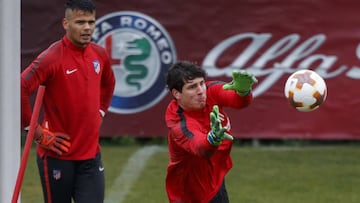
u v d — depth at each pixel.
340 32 39.91
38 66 20.92
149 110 40.47
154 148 41.47
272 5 39.88
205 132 19.61
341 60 40.03
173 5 39.88
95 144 21.81
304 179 35.00
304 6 39.84
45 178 21.84
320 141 42.75
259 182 34.41
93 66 21.64
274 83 40.25
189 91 19.00
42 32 39.88
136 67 40.16
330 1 39.72
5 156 20.52
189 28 39.97
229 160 20.77
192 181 20.45
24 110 21.20
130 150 41.00
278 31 39.97
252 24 39.97
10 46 20.33
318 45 40.00
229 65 40.19
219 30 40.00
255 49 40.12
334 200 31.38
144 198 31.52
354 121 40.25
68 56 21.20
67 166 21.62
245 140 42.38
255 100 40.34
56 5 39.75
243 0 39.84
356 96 40.12
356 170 36.84
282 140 42.47
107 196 31.77
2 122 20.42
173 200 20.70
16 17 20.45
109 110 40.41
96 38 39.97
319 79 20.28
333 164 38.09
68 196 22.16
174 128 19.05
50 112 21.42
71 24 20.98
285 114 40.38
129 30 39.94
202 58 40.12
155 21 39.91
